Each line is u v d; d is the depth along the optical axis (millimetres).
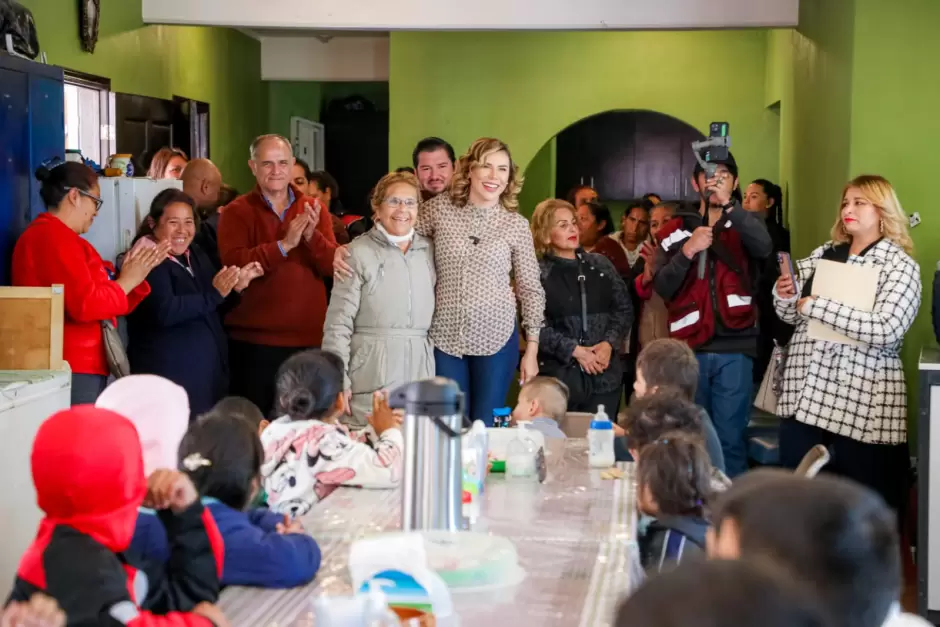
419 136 9016
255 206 4672
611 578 2064
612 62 8844
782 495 1190
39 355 3480
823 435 4359
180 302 4348
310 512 2514
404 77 8984
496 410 3480
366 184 12617
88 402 3951
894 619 1385
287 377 2762
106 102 6961
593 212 6410
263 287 4621
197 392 4441
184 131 8445
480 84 8945
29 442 3199
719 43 8727
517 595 1966
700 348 4973
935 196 5016
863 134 5066
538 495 2748
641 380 3287
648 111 9797
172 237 4383
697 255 4996
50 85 4270
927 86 4996
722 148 4863
